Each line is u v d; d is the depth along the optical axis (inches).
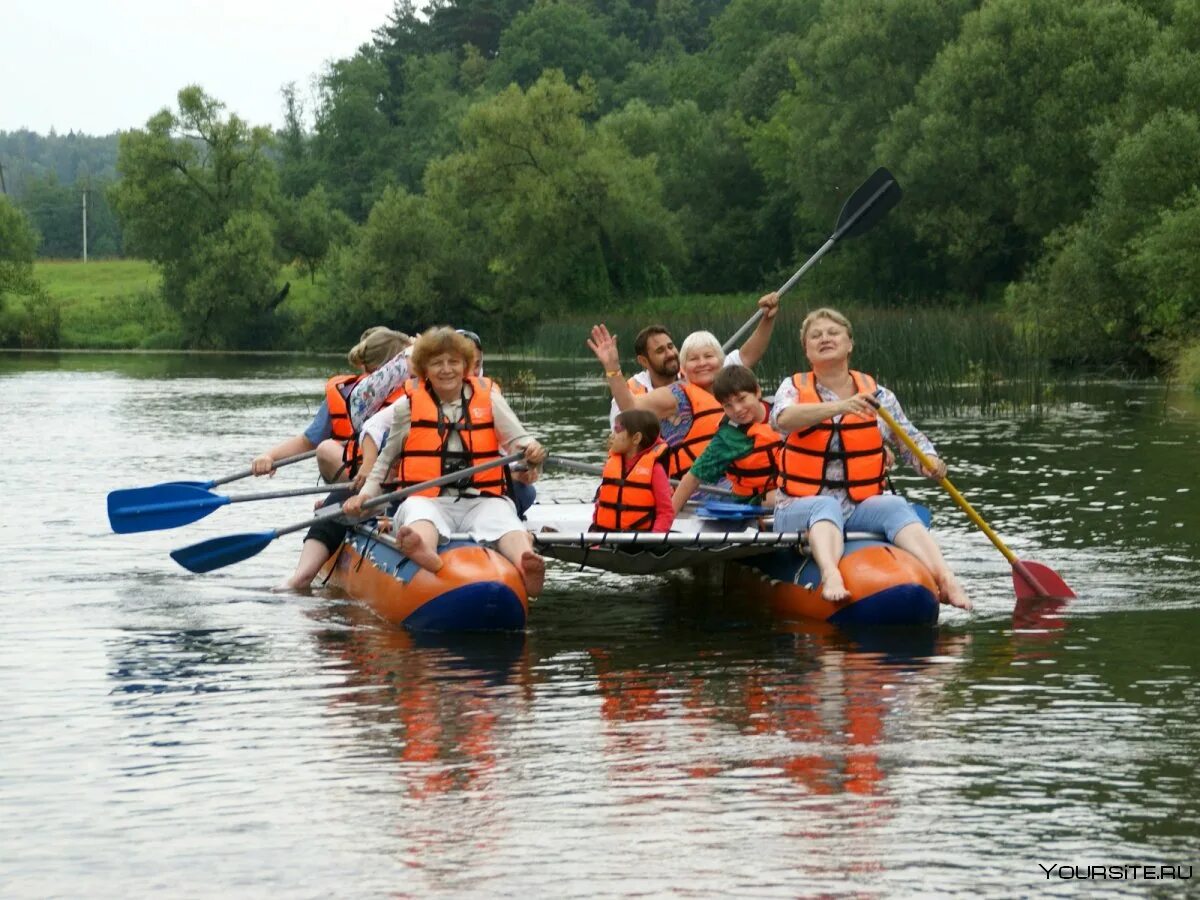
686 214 3358.8
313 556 459.2
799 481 410.6
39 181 7332.7
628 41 5206.7
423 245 2886.3
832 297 2669.8
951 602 386.0
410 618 392.8
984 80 2103.8
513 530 401.7
